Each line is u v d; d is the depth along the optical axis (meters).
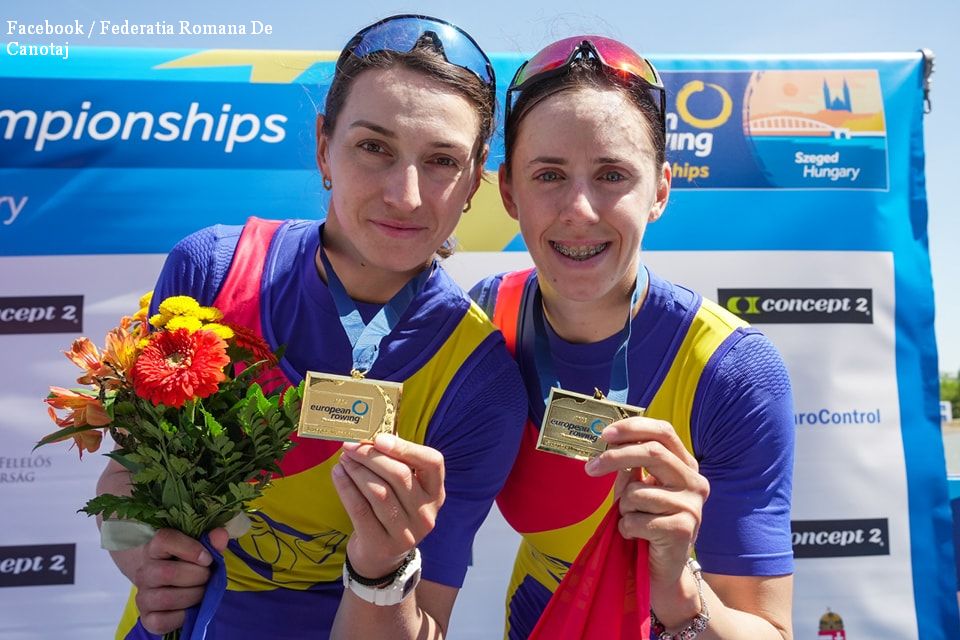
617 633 1.69
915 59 3.32
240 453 1.49
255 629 1.88
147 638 1.90
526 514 2.17
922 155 3.31
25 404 3.09
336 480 1.52
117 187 3.11
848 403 3.25
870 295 3.28
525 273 2.34
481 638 3.22
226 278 1.92
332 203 1.86
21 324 3.08
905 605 3.22
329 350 1.85
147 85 3.12
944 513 3.26
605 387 2.03
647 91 1.83
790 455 1.96
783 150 3.26
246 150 3.16
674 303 2.04
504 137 2.08
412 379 1.84
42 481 3.10
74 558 3.12
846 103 3.29
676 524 1.55
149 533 1.60
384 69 1.66
